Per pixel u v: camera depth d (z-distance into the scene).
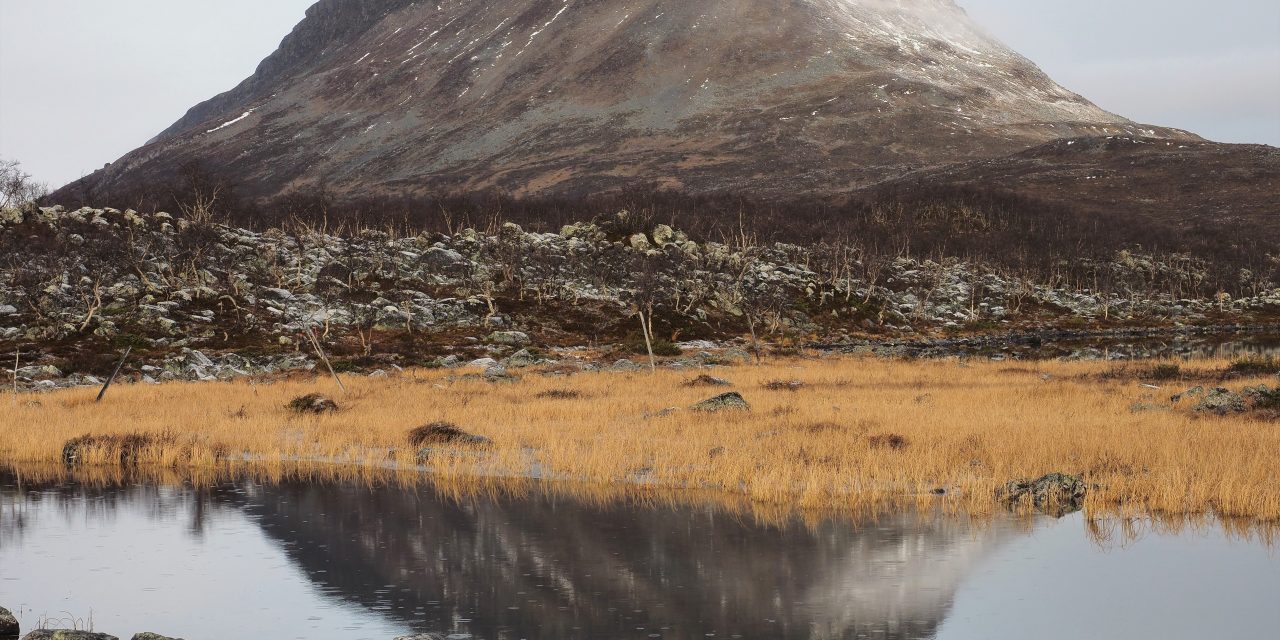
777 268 174.12
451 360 88.75
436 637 15.29
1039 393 46.12
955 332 152.38
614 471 29.02
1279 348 101.00
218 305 113.81
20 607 18.16
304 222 193.62
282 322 111.88
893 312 158.62
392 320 116.94
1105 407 39.16
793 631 16.47
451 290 138.62
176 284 118.19
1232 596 17.77
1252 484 24.03
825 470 27.61
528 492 27.55
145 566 20.92
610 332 123.50
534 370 75.12
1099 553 20.64
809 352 104.31
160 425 38.66
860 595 18.28
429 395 50.91
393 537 23.02
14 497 27.98
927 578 19.19
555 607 17.88
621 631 16.59
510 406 43.41
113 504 27.00
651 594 18.59
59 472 32.06
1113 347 109.12
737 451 30.16
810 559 20.59
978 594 18.23
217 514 25.58
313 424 40.09
